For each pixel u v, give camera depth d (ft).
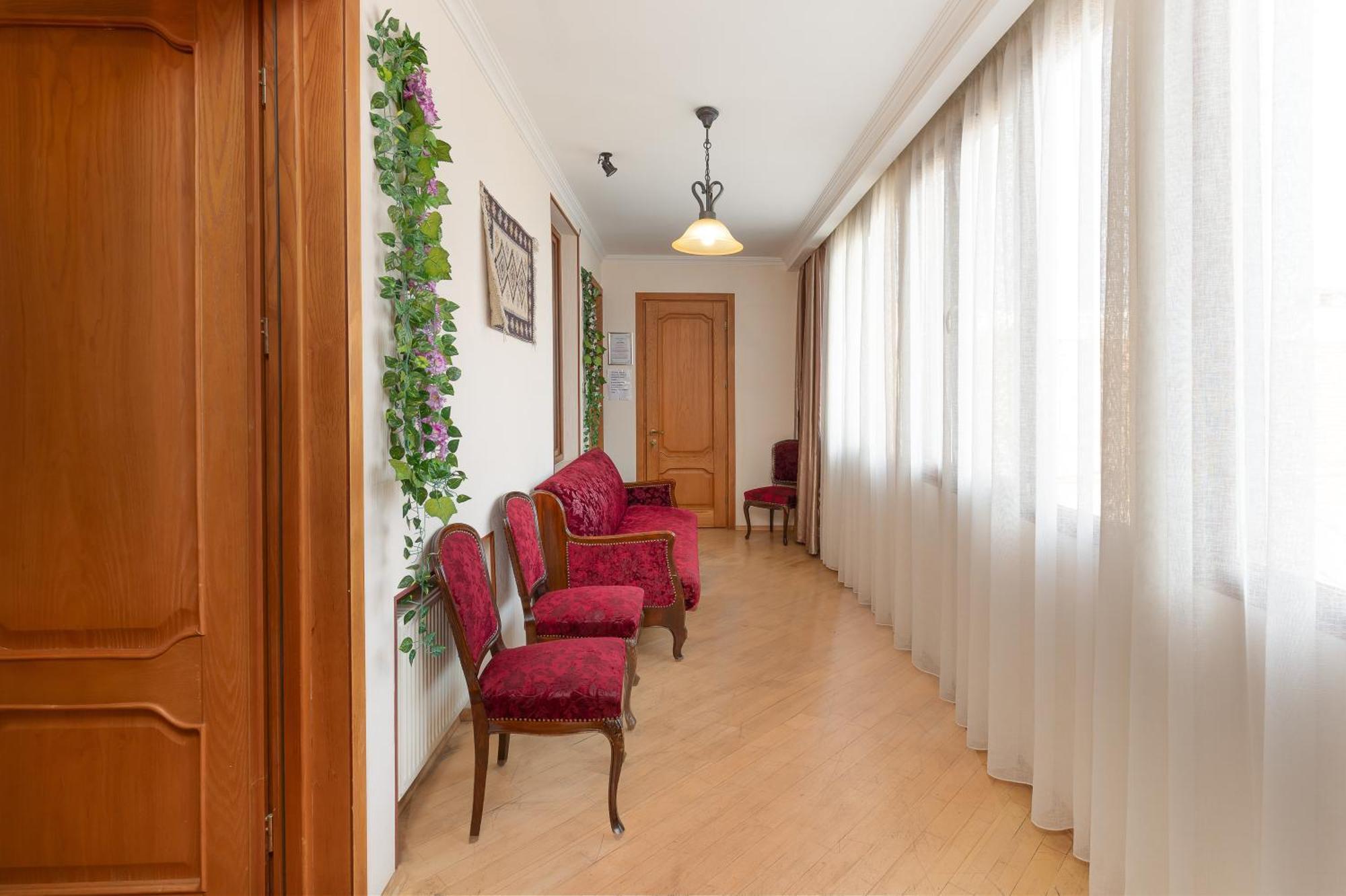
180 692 4.79
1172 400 4.63
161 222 4.70
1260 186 4.04
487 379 8.44
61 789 4.75
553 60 8.57
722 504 21.21
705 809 6.46
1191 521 4.51
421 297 5.94
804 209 15.37
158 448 4.74
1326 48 3.72
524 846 5.89
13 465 4.64
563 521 10.14
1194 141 4.42
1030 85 6.81
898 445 10.91
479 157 8.11
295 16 4.76
